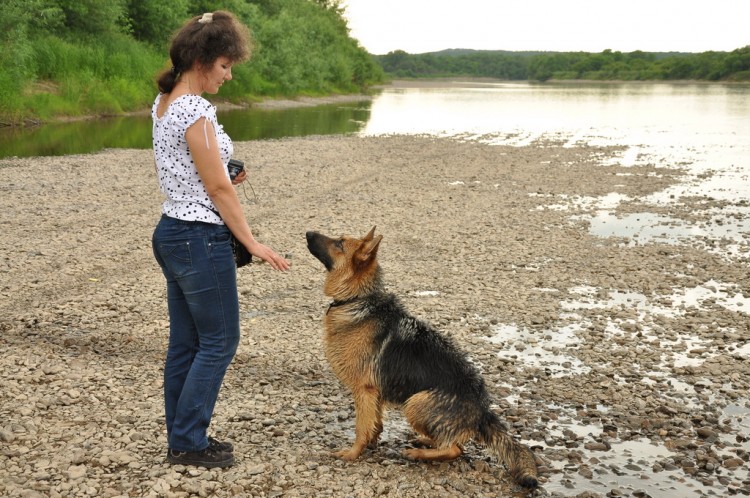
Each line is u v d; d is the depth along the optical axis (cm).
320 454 425
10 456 394
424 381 399
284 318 695
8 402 466
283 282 814
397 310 428
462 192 1457
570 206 1344
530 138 2706
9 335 605
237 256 370
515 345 643
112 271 819
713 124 3503
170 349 386
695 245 1058
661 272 909
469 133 2862
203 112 337
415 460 427
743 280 878
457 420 392
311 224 1108
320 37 6084
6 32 2389
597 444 459
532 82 15138
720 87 9738
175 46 350
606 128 3241
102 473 380
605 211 1305
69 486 362
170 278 369
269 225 1092
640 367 604
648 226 1186
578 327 702
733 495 403
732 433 486
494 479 407
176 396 388
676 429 486
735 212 1314
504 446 395
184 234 349
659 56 17950
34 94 2555
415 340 410
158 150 350
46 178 1411
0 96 2336
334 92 6069
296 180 1527
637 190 1544
